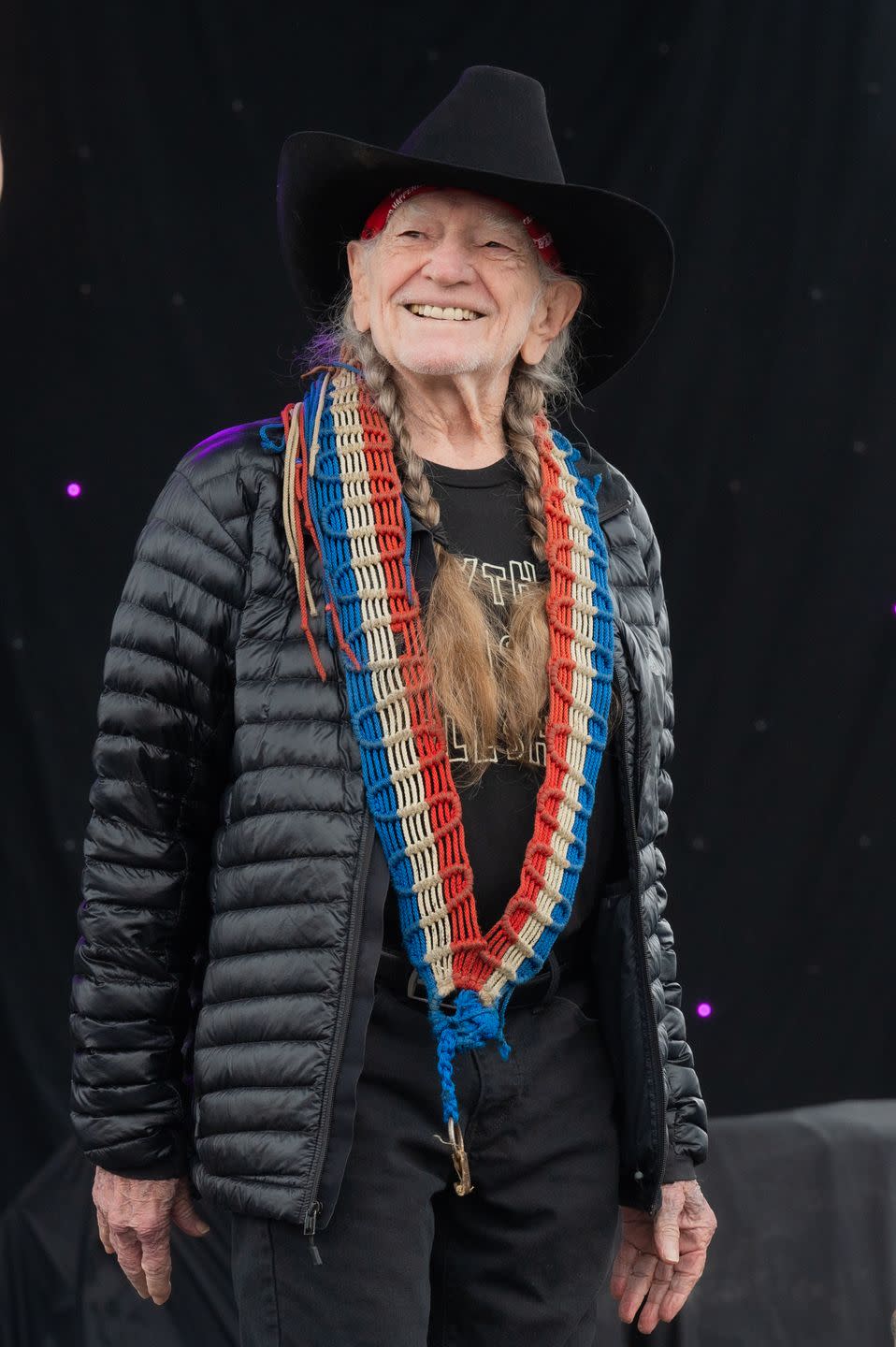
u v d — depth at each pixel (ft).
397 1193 18.02
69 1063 45.62
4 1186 44.57
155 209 45.91
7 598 46.21
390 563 18.81
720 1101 49.49
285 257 22.00
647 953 19.63
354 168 20.01
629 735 19.93
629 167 46.80
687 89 46.65
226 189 46.21
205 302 46.39
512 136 20.25
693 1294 28.68
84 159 45.52
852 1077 50.03
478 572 19.51
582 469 21.43
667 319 48.08
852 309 48.19
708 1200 29.68
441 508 19.76
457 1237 19.42
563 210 20.12
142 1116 18.95
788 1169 30.35
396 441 19.76
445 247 19.66
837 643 49.57
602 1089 19.89
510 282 19.97
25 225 45.55
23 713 46.09
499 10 46.29
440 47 46.29
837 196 47.57
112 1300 28.35
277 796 18.10
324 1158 17.30
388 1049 18.37
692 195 47.21
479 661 18.76
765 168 47.34
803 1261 29.60
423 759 18.17
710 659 49.49
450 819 18.22
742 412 48.57
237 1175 17.66
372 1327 17.54
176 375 46.50
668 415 48.47
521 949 18.58
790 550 49.21
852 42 47.01
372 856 18.04
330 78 46.11
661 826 21.21
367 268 20.49
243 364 46.65
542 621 19.48
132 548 46.57
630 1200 20.36
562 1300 19.29
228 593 18.99
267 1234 17.84
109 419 46.44
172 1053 19.31
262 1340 17.89
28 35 44.98
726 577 49.14
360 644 18.44
